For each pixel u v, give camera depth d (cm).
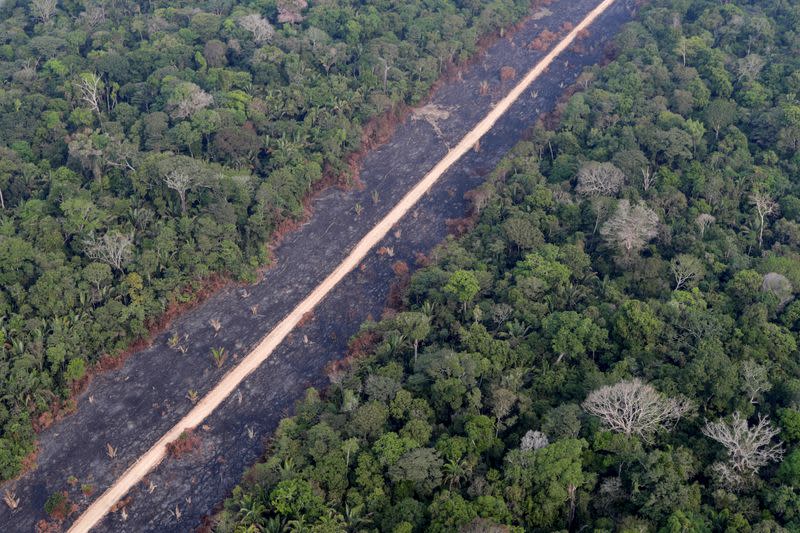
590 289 10719
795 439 8088
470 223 12712
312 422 9294
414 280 11325
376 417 8775
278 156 13462
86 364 10231
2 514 8756
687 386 8631
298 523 7762
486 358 9538
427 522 7644
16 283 10556
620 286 10775
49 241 11194
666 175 12625
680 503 7431
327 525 7675
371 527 7869
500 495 7781
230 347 10825
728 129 13688
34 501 8888
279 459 8638
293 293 11738
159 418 9831
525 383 9431
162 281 11100
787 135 13238
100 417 9825
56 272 10644
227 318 11269
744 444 7781
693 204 12306
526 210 12419
